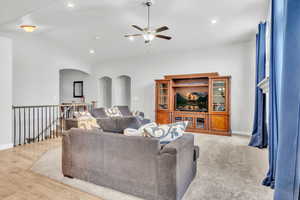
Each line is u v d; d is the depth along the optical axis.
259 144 3.77
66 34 5.05
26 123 5.21
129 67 7.19
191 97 5.79
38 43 5.47
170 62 6.29
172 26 4.21
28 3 2.71
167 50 6.07
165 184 1.71
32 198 1.87
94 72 7.99
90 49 6.33
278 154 1.27
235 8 3.36
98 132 2.11
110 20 3.96
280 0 1.88
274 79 2.05
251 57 5.02
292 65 1.18
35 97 5.43
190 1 3.14
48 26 4.13
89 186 2.11
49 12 3.38
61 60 6.26
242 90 5.14
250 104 5.03
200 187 2.10
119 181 1.96
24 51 5.13
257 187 2.11
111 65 7.60
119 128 2.81
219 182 2.23
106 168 2.04
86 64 7.57
